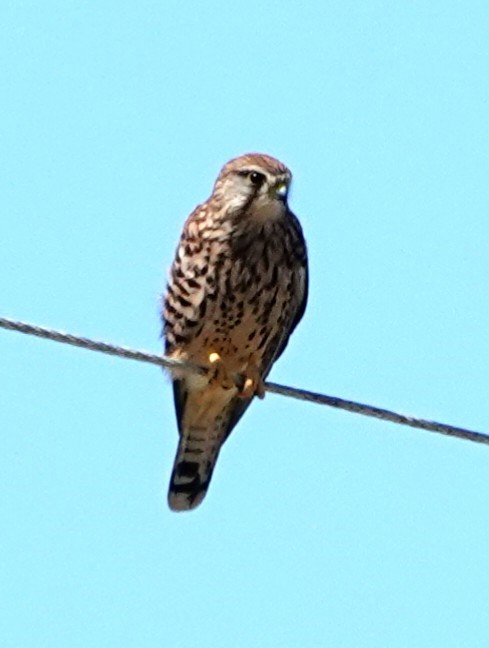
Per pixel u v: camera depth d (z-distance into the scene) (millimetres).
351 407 13391
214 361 14945
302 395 13484
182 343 15117
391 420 13336
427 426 13234
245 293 14859
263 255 14867
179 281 15047
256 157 15023
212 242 14898
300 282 15195
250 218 14805
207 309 14953
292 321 15430
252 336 15023
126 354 12961
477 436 13172
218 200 14984
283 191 14852
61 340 12617
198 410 15430
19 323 12547
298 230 15117
